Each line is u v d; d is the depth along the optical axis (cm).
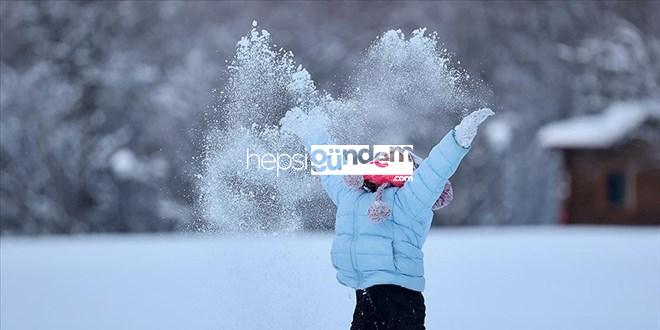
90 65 6425
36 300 1611
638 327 1245
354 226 903
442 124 5159
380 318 871
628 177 7244
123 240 3775
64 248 3036
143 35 6906
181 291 1695
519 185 6844
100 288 1786
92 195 6012
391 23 7688
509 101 7825
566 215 7150
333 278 1423
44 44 6488
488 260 2288
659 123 7238
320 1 7638
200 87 6450
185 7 7269
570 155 7212
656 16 8238
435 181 879
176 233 5878
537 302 1503
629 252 2567
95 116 6250
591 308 1434
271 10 7538
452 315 1354
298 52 7419
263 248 1170
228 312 1109
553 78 8125
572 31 8344
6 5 6606
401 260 883
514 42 8044
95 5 6594
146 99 6334
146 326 1275
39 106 6097
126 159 6050
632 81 8138
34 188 5919
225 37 7125
